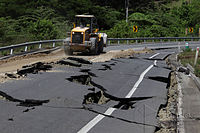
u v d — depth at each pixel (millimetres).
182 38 49094
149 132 4992
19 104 6227
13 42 21469
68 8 45688
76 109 6020
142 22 57719
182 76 12734
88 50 18578
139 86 8930
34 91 7254
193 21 70938
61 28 34781
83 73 10211
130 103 7230
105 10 54875
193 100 8203
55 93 7152
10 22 32250
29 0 41906
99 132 4863
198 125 5852
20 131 4699
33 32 27469
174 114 6484
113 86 8625
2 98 6781
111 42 39938
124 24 44281
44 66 10953
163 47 33938
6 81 8367
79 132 4809
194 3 72750
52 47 22125
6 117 5320
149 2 69812
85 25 18516
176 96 8586
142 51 24391
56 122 5203
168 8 76562
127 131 4973
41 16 36750
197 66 15836
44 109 5910
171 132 5254
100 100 7539
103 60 15250
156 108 6574
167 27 61312
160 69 12992
